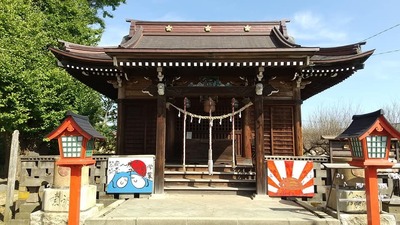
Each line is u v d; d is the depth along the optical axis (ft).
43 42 40.75
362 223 18.19
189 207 21.98
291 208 21.83
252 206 22.47
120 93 35.12
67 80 41.83
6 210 26.61
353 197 18.89
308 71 31.68
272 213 19.98
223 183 29.14
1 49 33.24
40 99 37.24
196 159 36.32
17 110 34.73
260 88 27.32
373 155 15.28
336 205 18.93
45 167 28.12
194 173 30.27
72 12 50.11
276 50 24.54
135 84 35.45
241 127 36.78
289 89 34.96
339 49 32.71
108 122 76.89
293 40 36.22
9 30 35.32
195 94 27.96
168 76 28.99
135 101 35.35
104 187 26.94
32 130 40.73
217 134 37.06
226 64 25.85
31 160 28.27
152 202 24.04
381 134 15.31
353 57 30.04
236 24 38.68
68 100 44.88
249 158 35.55
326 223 17.90
